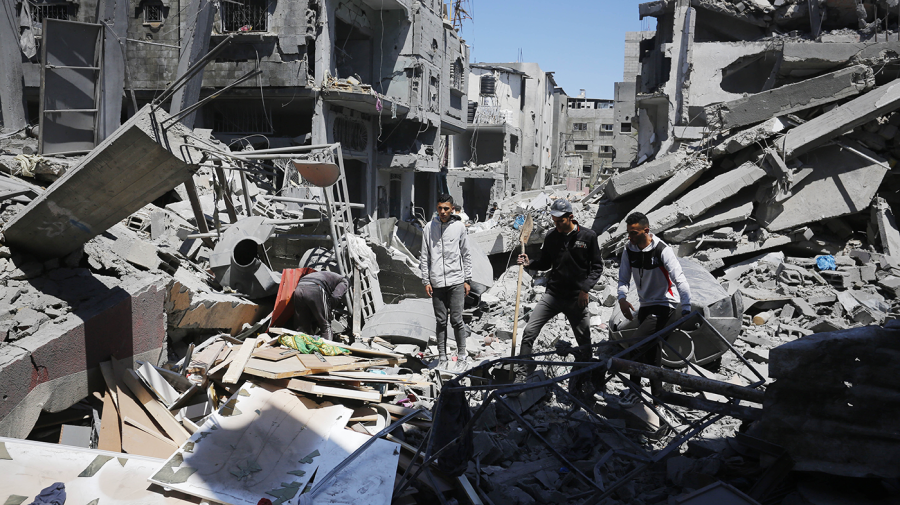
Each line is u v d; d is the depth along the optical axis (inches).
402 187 1045.8
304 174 294.2
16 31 468.1
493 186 1349.7
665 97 687.1
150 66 706.8
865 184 440.5
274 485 138.7
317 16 718.5
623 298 206.7
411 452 161.8
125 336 198.5
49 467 140.1
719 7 659.4
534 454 181.0
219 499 132.3
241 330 277.1
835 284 393.4
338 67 898.7
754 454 157.8
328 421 168.6
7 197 213.2
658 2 695.7
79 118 321.7
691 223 460.4
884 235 422.6
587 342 223.9
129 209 191.0
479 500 145.1
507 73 1585.9
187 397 185.3
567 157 2145.7
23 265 193.6
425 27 930.7
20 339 163.5
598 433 186.5
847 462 128.2
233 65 706.2
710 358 251.4
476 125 1376.7
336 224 326.6
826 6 619.8
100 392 186.2
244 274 278.7
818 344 129.5
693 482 153.7
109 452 147.7
